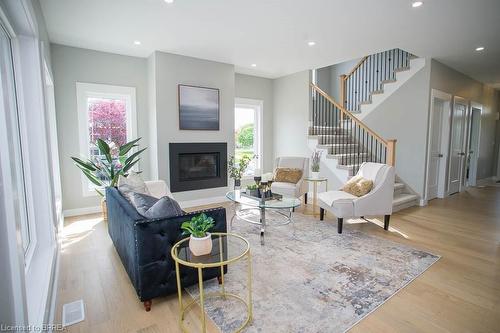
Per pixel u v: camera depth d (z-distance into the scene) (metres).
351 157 5.66
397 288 2.33
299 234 3.59
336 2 2.93
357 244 3.27
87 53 4.47
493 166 8.30
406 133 5.17
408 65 5.23
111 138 4.82
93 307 2.08
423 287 2.35
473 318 1.95
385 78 6.48
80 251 3.10
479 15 3.21
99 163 4.33
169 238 2.08
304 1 2.91
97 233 3.67
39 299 1.69
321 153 5.62
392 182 3.70
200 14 3.23
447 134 5.55
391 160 4.61
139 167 5.02
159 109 4.69
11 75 2.17
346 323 1.89
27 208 2.37
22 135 2.31
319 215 4.46
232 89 5.48
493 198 5.70
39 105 2.37
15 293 1.11
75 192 4.51
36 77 2.35
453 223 4.07
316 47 4.36
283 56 4.88
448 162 5.72
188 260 1.82
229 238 2.23
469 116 6.46
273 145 6.84
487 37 3.89
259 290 2.29
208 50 4.55
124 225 2.29
